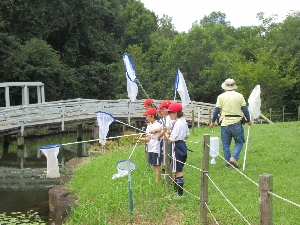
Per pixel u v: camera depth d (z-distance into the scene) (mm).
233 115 8461
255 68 26484
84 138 26234
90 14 41531
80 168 11961
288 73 28031
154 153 7840
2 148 21109
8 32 33812
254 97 9109
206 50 37062
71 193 9359
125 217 6812
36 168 15633
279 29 37375
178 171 7000
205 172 5773
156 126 7730
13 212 9602
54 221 8344
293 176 7793
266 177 3961
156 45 49812
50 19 37406
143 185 8055
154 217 6520
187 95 9164
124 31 48844
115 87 39250
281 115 27891
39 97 26469
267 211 3965
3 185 12523
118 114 25047
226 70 33438
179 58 35938
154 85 34250
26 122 21094
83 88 37969
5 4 32031
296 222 5648
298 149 10281
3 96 30938
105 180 9227
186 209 6590
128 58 7941
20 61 29812
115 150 14852
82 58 42250
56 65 32594
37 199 10828
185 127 6988
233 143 11688
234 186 7398
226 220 5910
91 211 7332
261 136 12672
